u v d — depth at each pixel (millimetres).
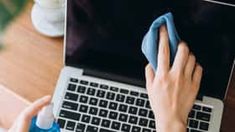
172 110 863
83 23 947
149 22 922
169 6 896
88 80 989
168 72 878
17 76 1013
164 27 872
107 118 955
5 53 1033
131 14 919
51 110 813
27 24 1064
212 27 899
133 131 946
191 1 880
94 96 972
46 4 1030
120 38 953
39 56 1037
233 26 889
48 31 1056
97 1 915
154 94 879
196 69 910
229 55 923
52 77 1017
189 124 953
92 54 985
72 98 968
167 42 865
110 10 922
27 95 994
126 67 984
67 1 925
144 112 961
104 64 991
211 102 978
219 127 956
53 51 1045
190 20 900
